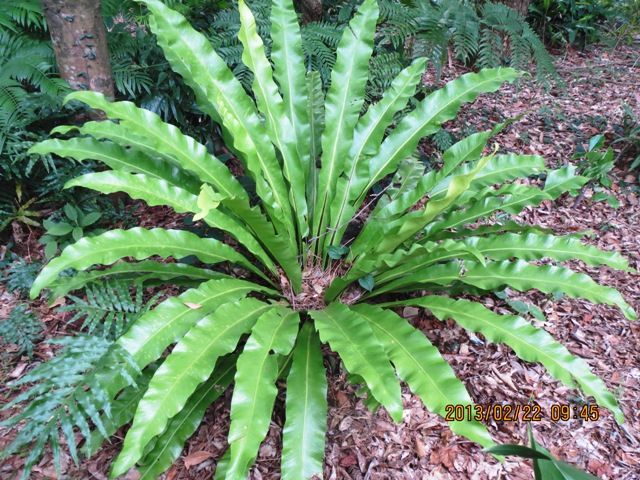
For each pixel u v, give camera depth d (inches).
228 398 73.5
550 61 106.8
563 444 69.1
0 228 91.5
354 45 85.5
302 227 86.5
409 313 86.8
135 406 64.5
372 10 85.1
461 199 80.4
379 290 79.7
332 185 87.4
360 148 86.8
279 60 86.3
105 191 65.1
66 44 87.2
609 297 68.1
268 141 79.0
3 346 79.4
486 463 66.0
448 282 72.9
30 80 95.6
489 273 72.7
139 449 49.3
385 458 66.6
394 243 69.0
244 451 49.8
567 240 73.6
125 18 117.3
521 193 77.1
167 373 53.5
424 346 58.7
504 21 105.7
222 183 75.8
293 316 67.9
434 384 54.8
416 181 92.4
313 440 57.2
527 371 79.3
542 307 91.4
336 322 63.9
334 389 74.8
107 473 63.7
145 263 75.4
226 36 106.7
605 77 174.1
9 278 90.0
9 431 67.7
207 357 56.2
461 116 140.4
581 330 87.0
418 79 87.4
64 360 56.6
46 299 87.7
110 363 55.6
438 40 97.3
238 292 70.3
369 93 108.9
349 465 65.7
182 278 81.0
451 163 83.1
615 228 109.7
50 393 53.6
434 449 67.7
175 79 103.7
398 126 87.0
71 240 93.1
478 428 51.6
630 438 70.3
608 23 203.3
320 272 88.2
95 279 72.7
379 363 55.6
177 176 79.7
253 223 64.1
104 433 52.6
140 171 77.1
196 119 112.8
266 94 81.7
